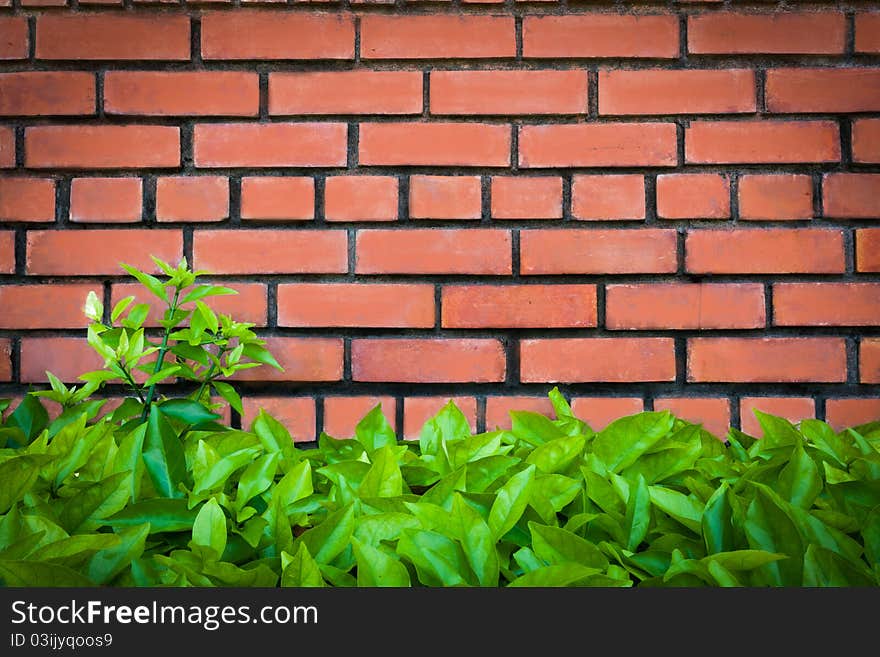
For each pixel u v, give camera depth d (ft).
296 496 2.61
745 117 4.27
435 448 3.24
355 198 4.28
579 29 4.30
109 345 3.67
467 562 2.14
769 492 2.16
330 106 4.29
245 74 4.30
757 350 4.23
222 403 4.29
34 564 1.86
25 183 4.24
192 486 2.70
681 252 4.25
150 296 4.26
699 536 2.44
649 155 4.27
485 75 4.29
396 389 4.30
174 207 4.27
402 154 4.28
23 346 4.22
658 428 2.92
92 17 4.27
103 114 4.27
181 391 4.27
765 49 4.27
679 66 4.31
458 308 4.27
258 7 4.31
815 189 4.25
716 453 3.30
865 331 4.24
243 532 2.32
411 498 2.47
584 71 4.29
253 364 3.96
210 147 4.28
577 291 4.26
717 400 4.23
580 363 4.25
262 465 2.64
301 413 4.27
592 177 4.28
